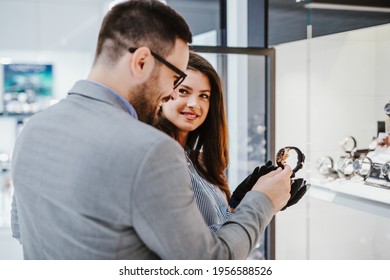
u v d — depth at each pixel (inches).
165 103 53.8
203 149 56.7
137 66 32.0
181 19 34.1
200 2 91.4
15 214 40.9
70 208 30.1
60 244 31.4
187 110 54.3
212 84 55.4
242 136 82.6
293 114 82.0
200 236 29.4
